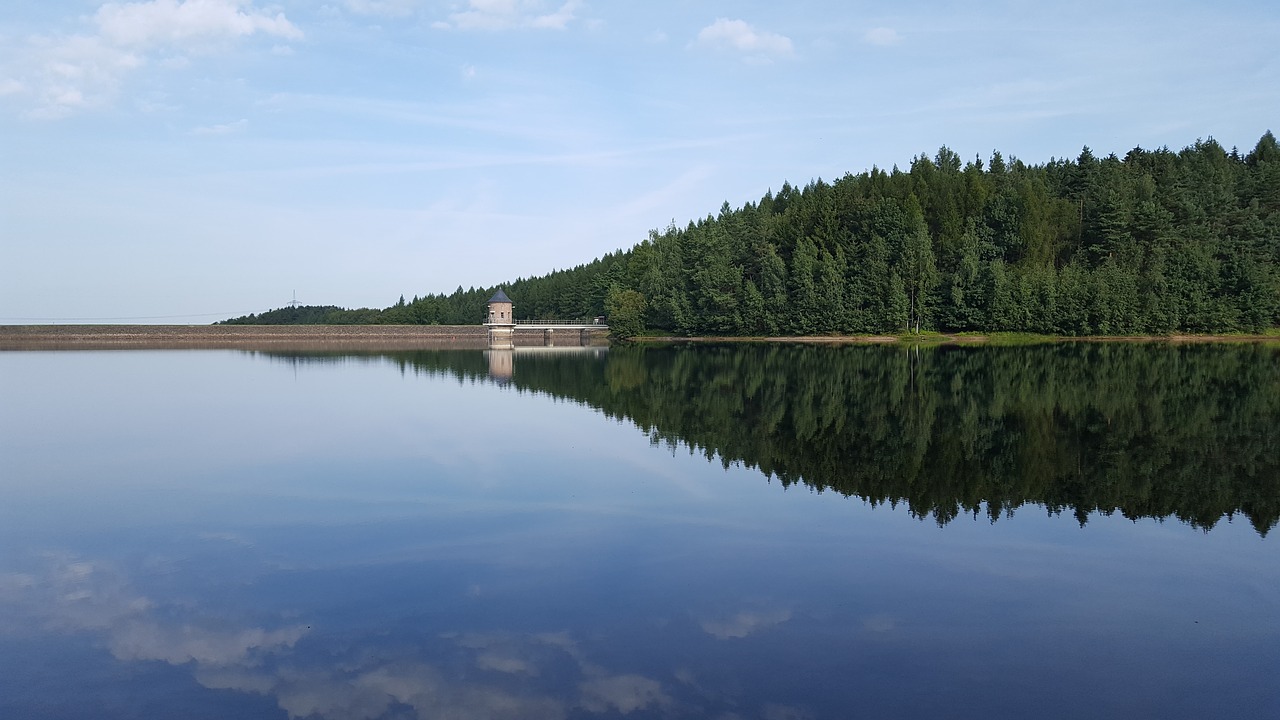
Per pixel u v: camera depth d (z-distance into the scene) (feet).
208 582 48.57
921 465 79.92
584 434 100.83
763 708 33.35
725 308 384.68
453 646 39.45
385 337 486.38
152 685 36.04
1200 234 354.54
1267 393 134.92
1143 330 322.14
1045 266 351.67
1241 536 55.93
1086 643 39.52
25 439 100.01
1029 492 68.39
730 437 97.81
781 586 46.93
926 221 383.45
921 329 346.13
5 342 422.82
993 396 135.33
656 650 38.81
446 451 89.45
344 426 108.88
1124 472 75.82
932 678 36.01
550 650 38.88
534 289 622.54
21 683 36.40
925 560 51.31
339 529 59.16
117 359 277.64
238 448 92.38
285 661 38.19
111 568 51.39
